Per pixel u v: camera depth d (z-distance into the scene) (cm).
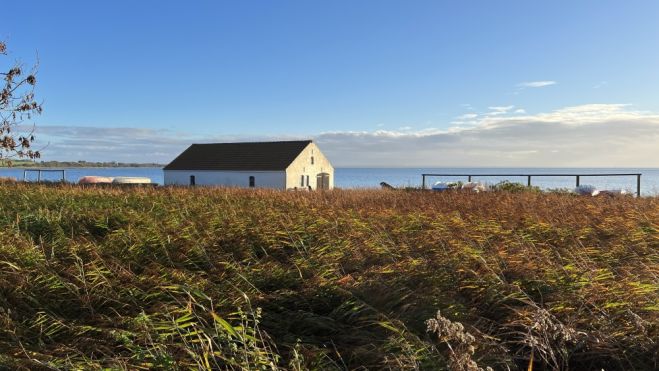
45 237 761
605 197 1396
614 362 373
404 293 479
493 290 479
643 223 852
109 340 388
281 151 4497
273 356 348
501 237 741
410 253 651
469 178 2130
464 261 578
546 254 615
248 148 4697
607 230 804
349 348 390
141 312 409
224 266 596
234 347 333
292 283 541
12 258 592
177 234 751
